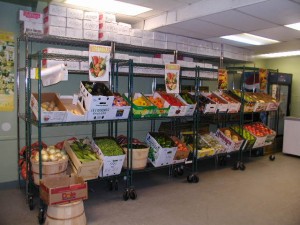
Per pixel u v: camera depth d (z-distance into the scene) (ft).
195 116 14.92
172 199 12.41
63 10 11.78
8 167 13.14
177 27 14.43
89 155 11.39
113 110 11.43
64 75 11.02
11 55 12.68
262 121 22.09
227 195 13.02
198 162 18.90
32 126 13.43
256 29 14.93
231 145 16.65
